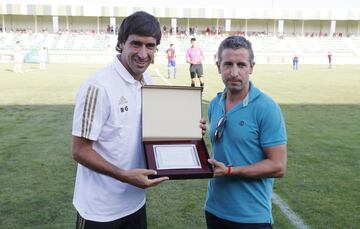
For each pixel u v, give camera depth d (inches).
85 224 90.4
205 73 999.6
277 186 190.4
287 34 2263.8
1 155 238.2
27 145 261.6
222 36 2042.3
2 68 1075.9
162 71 1030.4
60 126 321.1
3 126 320.5
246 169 87.5
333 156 242.5
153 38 83.4
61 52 1582.2
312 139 286.4
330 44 1995.6
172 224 151.3
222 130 92.3
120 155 86.7
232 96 92.7
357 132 310.0
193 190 186.5
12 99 474.3
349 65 1640.0
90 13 2011.6
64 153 243.6
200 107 91.5
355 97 526.9
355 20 2245.3
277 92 580.4
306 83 730.2
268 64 1685.5
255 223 92.0
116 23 2183.8
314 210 164.2
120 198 91.0
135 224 96.2
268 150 88.7
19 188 185.5
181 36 2003.0
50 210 162.1
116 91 84.3
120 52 87.4
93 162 82.9
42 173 206.7
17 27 2068.2
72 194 178.9
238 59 87.6
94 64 1416.1
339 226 150.4
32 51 1459.2
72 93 533.6
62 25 2133.4
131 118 86.7
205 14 2090.3
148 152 85.7
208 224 100.0
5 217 155.3
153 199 175.3
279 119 89.0
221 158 93.4
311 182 196.4
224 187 93.9
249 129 89.6
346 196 179.2
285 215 159.0
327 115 387.2
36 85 636.7
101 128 84.1
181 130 89.4
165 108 89.1
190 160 86.0
